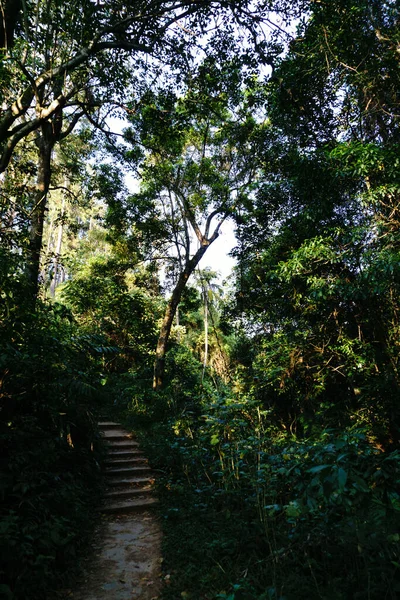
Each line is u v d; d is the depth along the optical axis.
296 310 10.23
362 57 7.29
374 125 8.04
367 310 8.36
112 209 14.31
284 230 10.39
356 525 2.87
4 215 7.16
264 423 7.68
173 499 5.72
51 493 4.20
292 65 7.91
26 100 7.07
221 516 4.78
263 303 11.53
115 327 14.85
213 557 3.91
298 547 3.38
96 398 6.55
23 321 4.65
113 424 9.60
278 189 10.40
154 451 7.66
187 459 6.66
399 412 7.38
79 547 4.25
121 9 7.04
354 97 8.09
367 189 7.50
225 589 3.33
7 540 3.11
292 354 9.55
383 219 7.57
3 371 4.30
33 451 4.35
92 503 5.47
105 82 8.48
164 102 9.43
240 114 11.89
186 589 3.50
